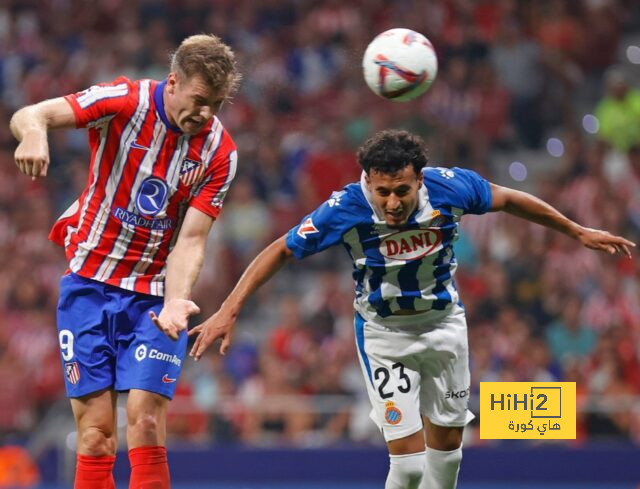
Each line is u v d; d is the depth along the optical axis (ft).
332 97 184.65
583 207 164.55
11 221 168.66
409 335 68.95
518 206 68.39
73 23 203.82
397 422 68.85
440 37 191.93
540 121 190.08
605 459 130.52
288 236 66.85
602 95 201.46
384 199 63.57
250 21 197.67
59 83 194.80
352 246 67.26
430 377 70.38
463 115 186.29
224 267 160.66
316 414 136.26
